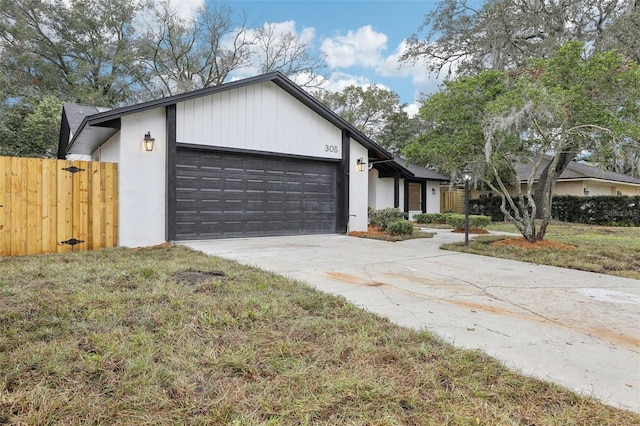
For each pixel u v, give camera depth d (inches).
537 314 138.2
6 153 579.2
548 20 592.4
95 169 275.4
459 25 631.2
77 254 238.4
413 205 725.9
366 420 69.7
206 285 154.3
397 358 94.7
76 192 268.2
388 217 416.8
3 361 86.0
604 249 280.5
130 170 285.3
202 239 321.4
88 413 68.7
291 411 71.4
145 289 146.6
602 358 100.9
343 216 406.0
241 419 68.7
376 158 458.9
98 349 92.8
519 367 93.6
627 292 172.7
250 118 342.6
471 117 290.8
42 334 101.3
